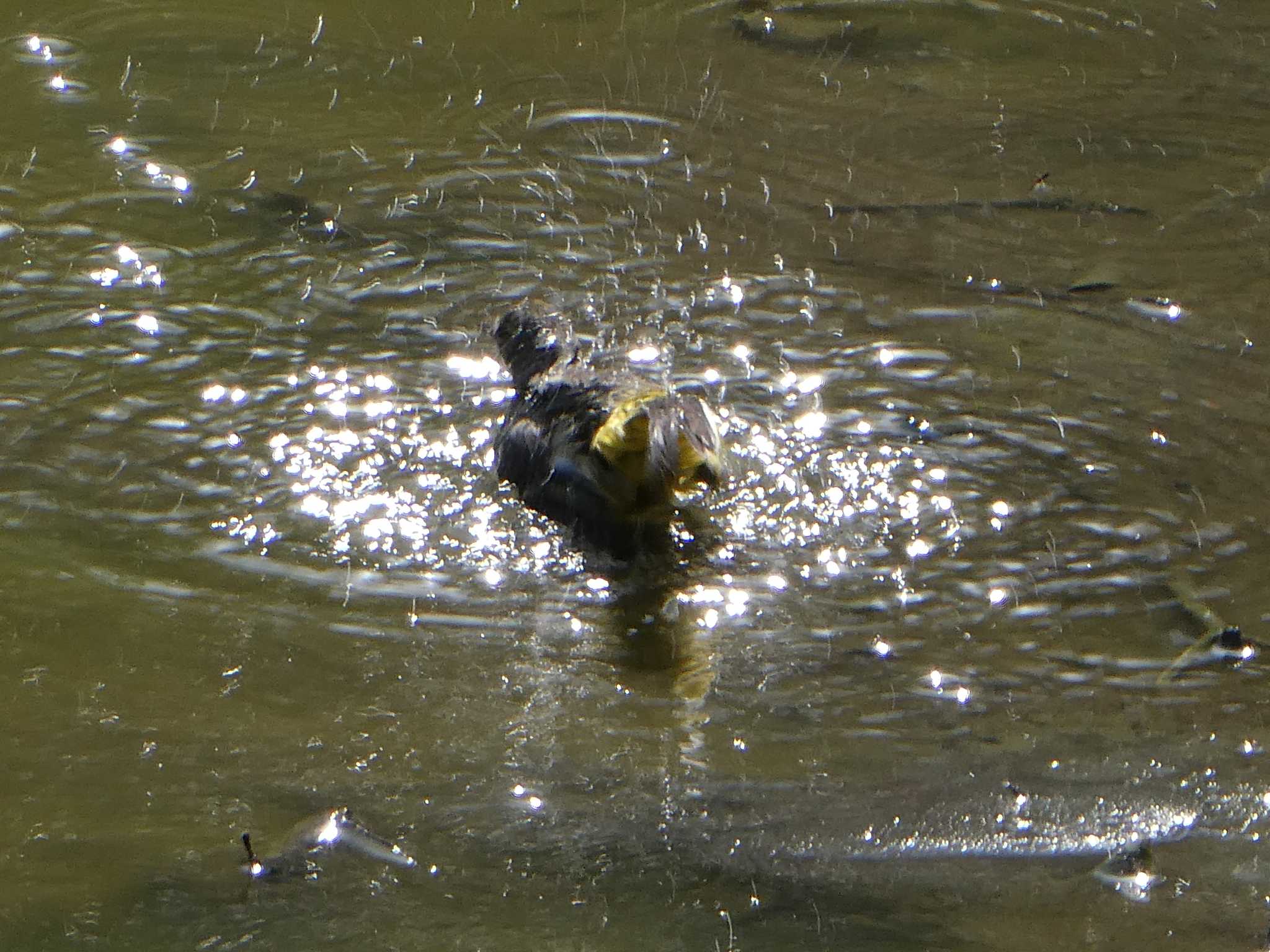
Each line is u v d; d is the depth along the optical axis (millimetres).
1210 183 16672
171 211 15633
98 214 15508
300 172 16531
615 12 20922
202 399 12680
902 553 11172
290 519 11391
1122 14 21047
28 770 9039
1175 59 19828
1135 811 8828
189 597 10570
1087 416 12641
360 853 8500
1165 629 10406
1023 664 10125
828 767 9219
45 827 8625
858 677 10008
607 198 16203
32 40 19328
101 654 10008
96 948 7844
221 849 8508
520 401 12242
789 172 16859
